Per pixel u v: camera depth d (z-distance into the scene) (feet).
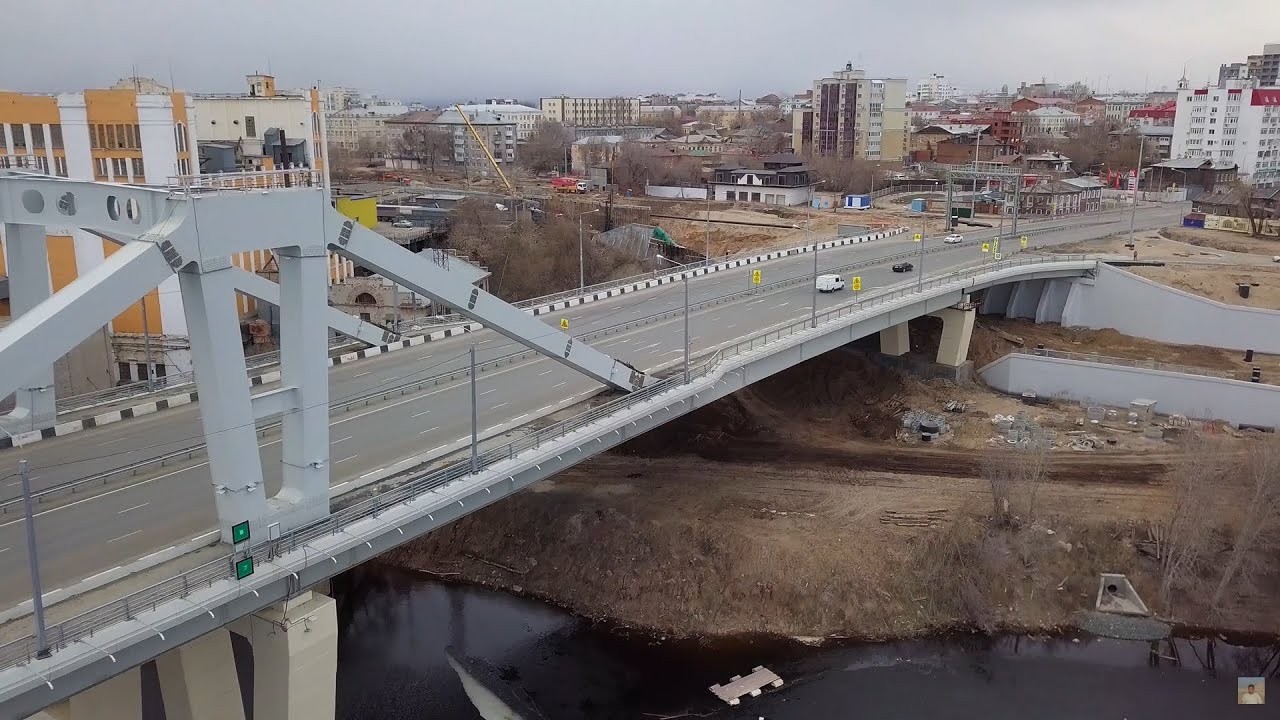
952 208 412.77
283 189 99.71
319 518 109.81
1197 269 298.15
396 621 174.09
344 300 305.53
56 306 84.89
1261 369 251.19
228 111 377.30
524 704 150.10
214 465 100.12
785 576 174.09
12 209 110.73
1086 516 186.80
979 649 163.32
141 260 88.84
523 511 196.03
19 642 84.53
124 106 245.04
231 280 96.73
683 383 164.04
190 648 110.93
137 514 116.78
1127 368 242.37
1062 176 519.60
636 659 161.99
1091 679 155.22
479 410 159.33
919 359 267.18
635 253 422.82
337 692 152.97
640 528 186.80
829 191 570.46
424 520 118.21
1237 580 173.58
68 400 155.43
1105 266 293.84
